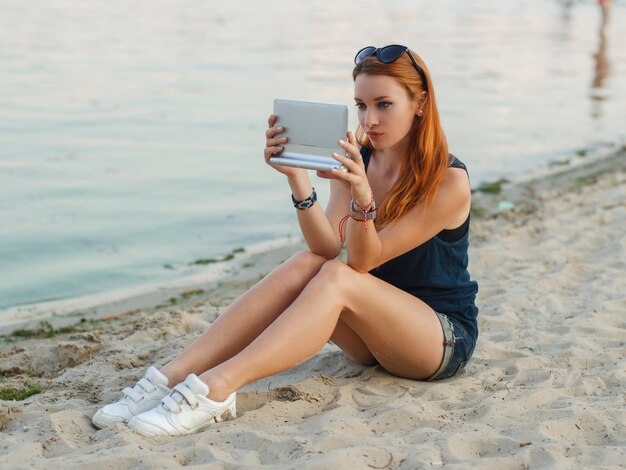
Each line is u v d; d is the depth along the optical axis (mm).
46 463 2834
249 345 3258
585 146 11336
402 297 3484
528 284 5402
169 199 8609
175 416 3141
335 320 3326
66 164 9703
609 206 7855
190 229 7746
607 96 15188
